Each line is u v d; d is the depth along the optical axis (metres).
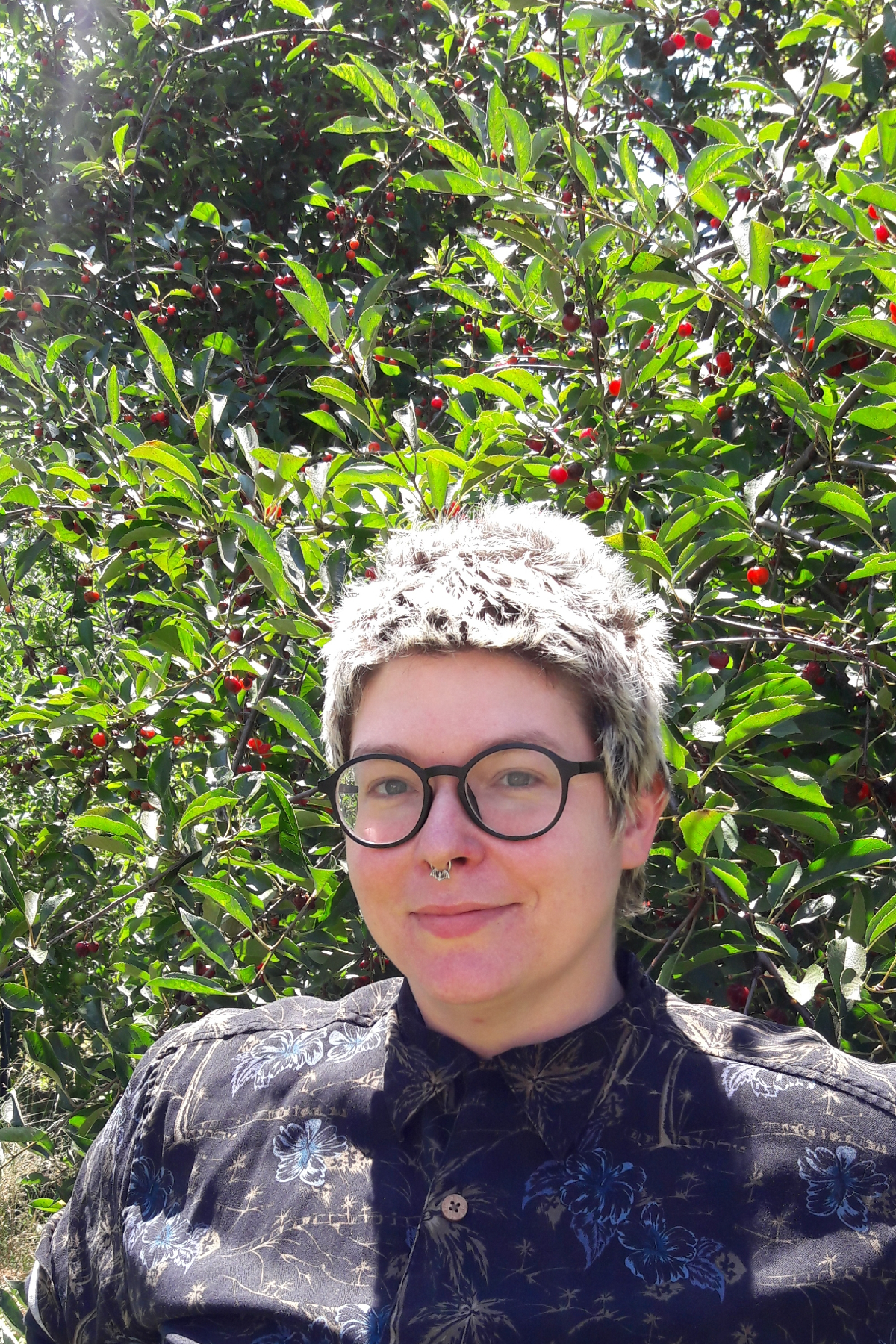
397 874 0.93
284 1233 0.98
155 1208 1.07
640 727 1.00
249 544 2.36
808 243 1.70
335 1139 1.01
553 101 2.36
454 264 3.47
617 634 0.98
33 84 4.48
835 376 2.12
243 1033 1.15
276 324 3.81
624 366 2.01
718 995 1.84
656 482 2.04
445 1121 0.97
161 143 4.10
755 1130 0.89
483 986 0.90
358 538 2.04
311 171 4.11
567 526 1.08
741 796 1.86
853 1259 0.83
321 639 1.78
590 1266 0.85
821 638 1.77
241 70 4.10
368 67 1.87
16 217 4.38
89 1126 2.06
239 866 2.02
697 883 1.71
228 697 2.23
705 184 1.73
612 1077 0.92
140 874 2.37
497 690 0.92
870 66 2.10
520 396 1.98
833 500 1.73
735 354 2.42
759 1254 0.84
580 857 0.92
